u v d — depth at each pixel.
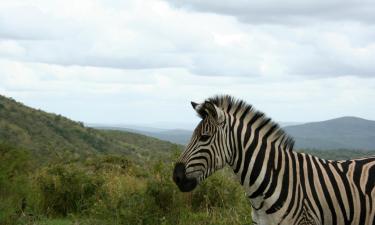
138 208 9.33
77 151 43.06
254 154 5.80
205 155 5.70
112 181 12.03
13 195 10.02
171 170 10.02
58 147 41.88
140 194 9.83
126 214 9.20
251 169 5.79
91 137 52.09
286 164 5.76
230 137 5.82
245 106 5.97
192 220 9.65
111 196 10.23
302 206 5.63
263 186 5.74
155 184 9.82
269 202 5.72
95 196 11.09
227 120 5.84
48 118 52.12
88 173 12.63
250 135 5.85
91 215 9.91
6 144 10.98
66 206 11.28
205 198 10.41
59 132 49.06
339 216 5.70
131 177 12.80
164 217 9.21
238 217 9.56
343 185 5.73
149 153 51.34
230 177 10.96
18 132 41.78
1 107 47.53
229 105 5.99
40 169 12.30
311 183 5.70
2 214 9.15
